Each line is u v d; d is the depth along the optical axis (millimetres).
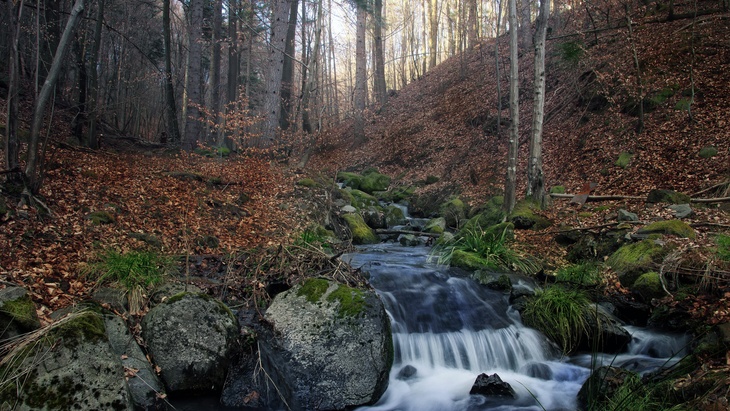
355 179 18766
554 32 23016
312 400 4703
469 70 26516
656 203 9609
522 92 20266
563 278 7484
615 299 6832
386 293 6770
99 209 8305
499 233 9773
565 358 5938
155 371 4582
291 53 26000
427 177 18297
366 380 4867
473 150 18672
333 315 5109
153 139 28719
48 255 6000
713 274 6035
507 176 11266
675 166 11211
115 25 22531
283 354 4891
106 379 3711
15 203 7012
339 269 6508
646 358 5695
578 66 17609
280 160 16859
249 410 4645
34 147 7301
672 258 6598
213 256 7633
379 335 5086
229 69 25422
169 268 6363
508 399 4992
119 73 22859
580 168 13547
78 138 14117
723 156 10586
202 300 4980
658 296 6430
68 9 17094
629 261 7145
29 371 3500
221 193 11227
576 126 15445
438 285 7191
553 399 4988
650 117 13344
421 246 10852
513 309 6738
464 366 5805
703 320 5594
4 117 12328
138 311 5152
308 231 8789
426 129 22656
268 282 6449
